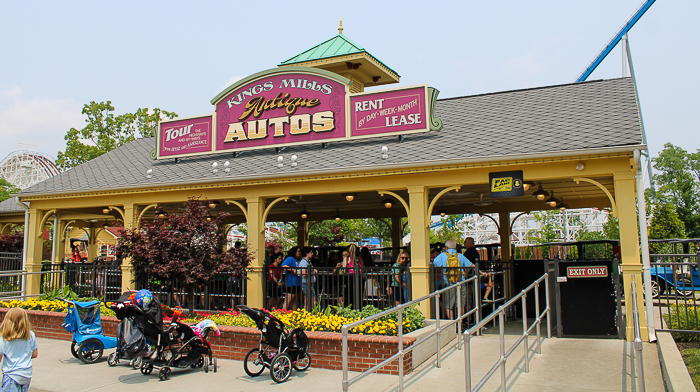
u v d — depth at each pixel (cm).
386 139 1354
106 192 1399
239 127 1477
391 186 1123
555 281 988
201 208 1076
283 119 1434
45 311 1214
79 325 928
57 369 880
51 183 1555
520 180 1017
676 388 566
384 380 757
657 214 3809
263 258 1244
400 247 1844
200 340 848
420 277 1070
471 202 1705
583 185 1297
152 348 845
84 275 1411
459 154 1088
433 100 1312
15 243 2289
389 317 919
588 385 673
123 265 1344
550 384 681
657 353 828
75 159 3459
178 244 1007
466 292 1048
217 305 1220
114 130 3622
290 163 1282
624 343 902
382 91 1341
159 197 1352
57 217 1834
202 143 1520
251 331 924
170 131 1569
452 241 1106
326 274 1089
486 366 798
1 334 594
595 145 963
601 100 1282
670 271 1773
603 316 952
